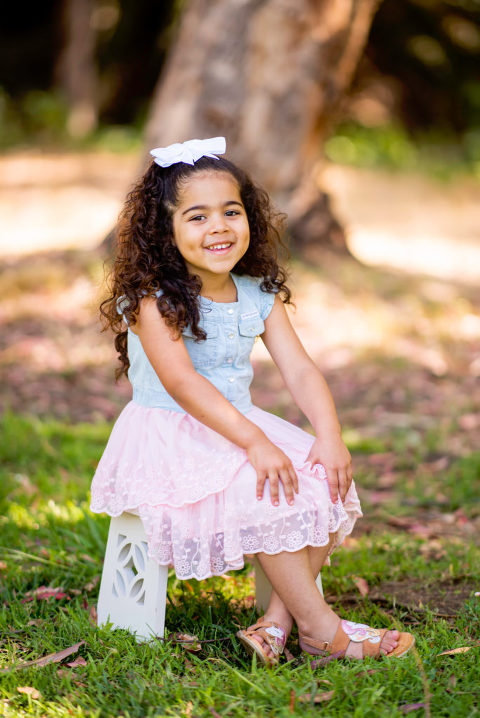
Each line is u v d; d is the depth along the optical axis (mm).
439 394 5352
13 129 16859
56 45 19703
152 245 2453
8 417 4574
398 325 6559
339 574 2936
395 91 19656
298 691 2031
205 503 2305
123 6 19516
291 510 2252
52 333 6047
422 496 3766
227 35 6848
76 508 3428
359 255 8711
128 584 2438
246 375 2568
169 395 2459
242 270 2643
